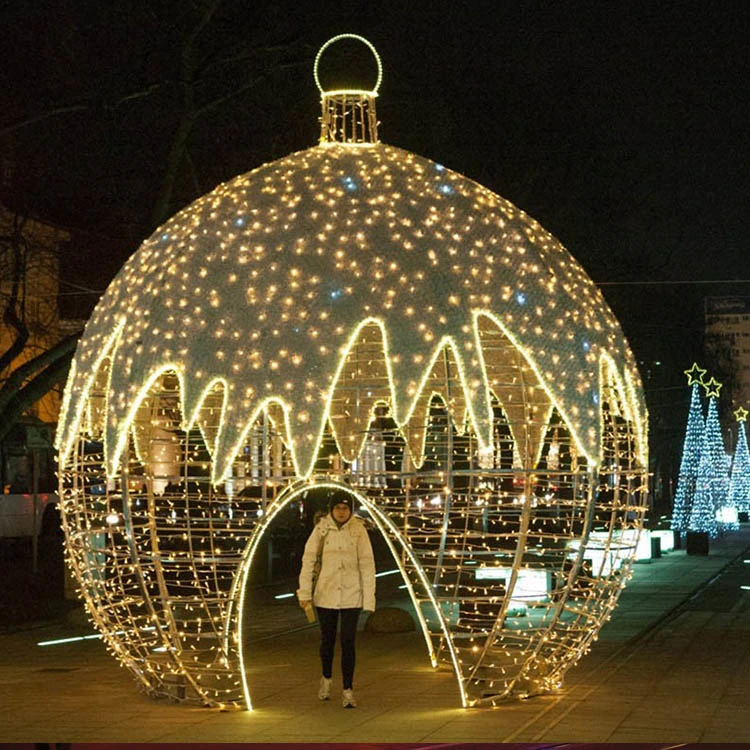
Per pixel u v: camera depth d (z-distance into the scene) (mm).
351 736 9719
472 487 12594
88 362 11609
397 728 10008
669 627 17062
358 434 13797
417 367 10477
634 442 12117
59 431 11789
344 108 12375
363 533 11320
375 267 10703
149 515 11516
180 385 10852
